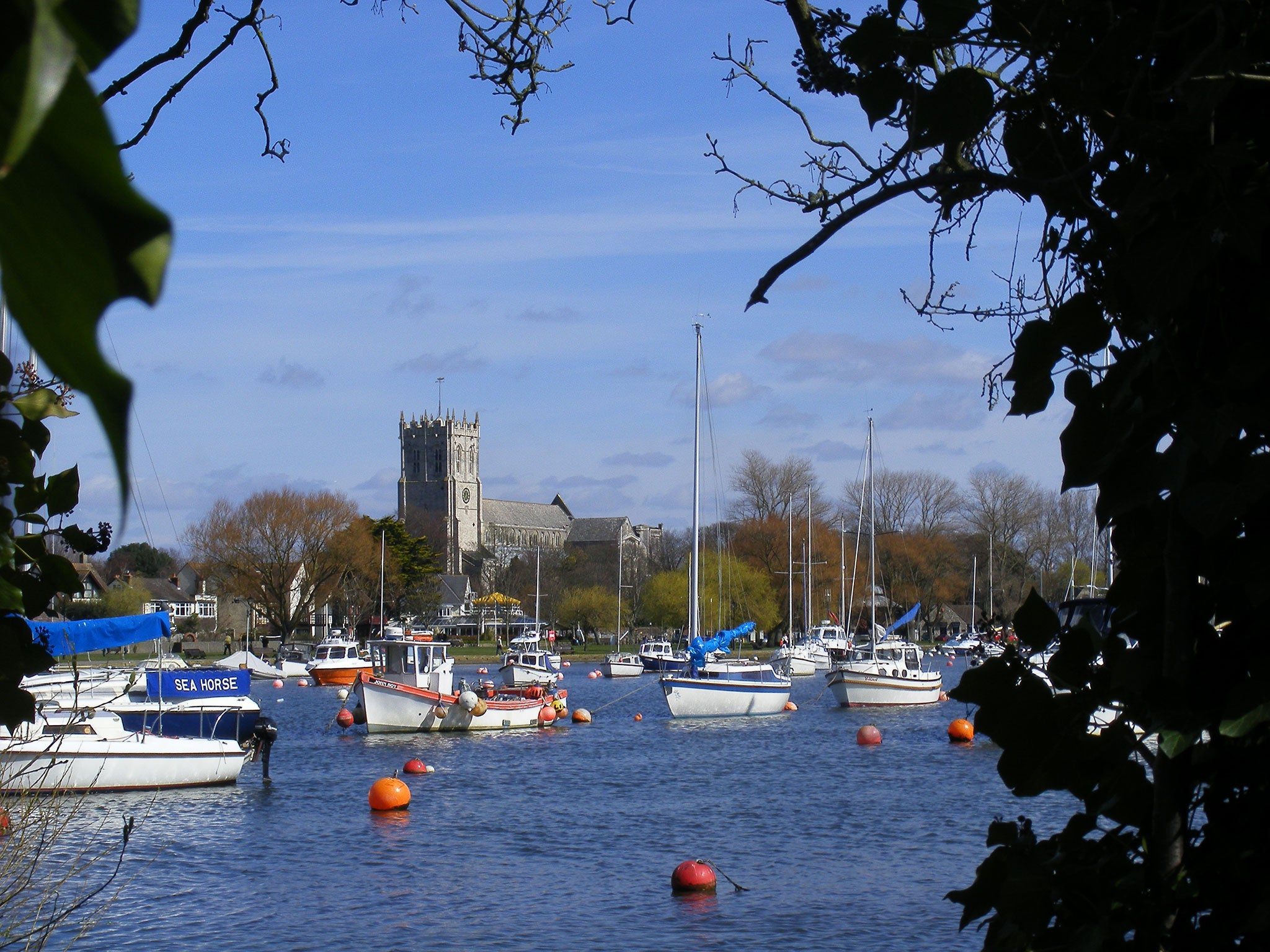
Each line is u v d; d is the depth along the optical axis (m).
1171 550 2.81
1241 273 2.62
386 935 16.95
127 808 26.75
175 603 116.44
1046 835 17.19
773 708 52.53
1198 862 2.84
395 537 107.25
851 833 24.17
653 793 30.47
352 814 27.12
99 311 0.70
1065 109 3.16
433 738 44.78
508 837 24.47
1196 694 2.75
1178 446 2.72
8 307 0.70
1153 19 2.84
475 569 167.38
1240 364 2.57
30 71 0.65
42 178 0.69
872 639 62.22
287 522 94.81
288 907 18.52
